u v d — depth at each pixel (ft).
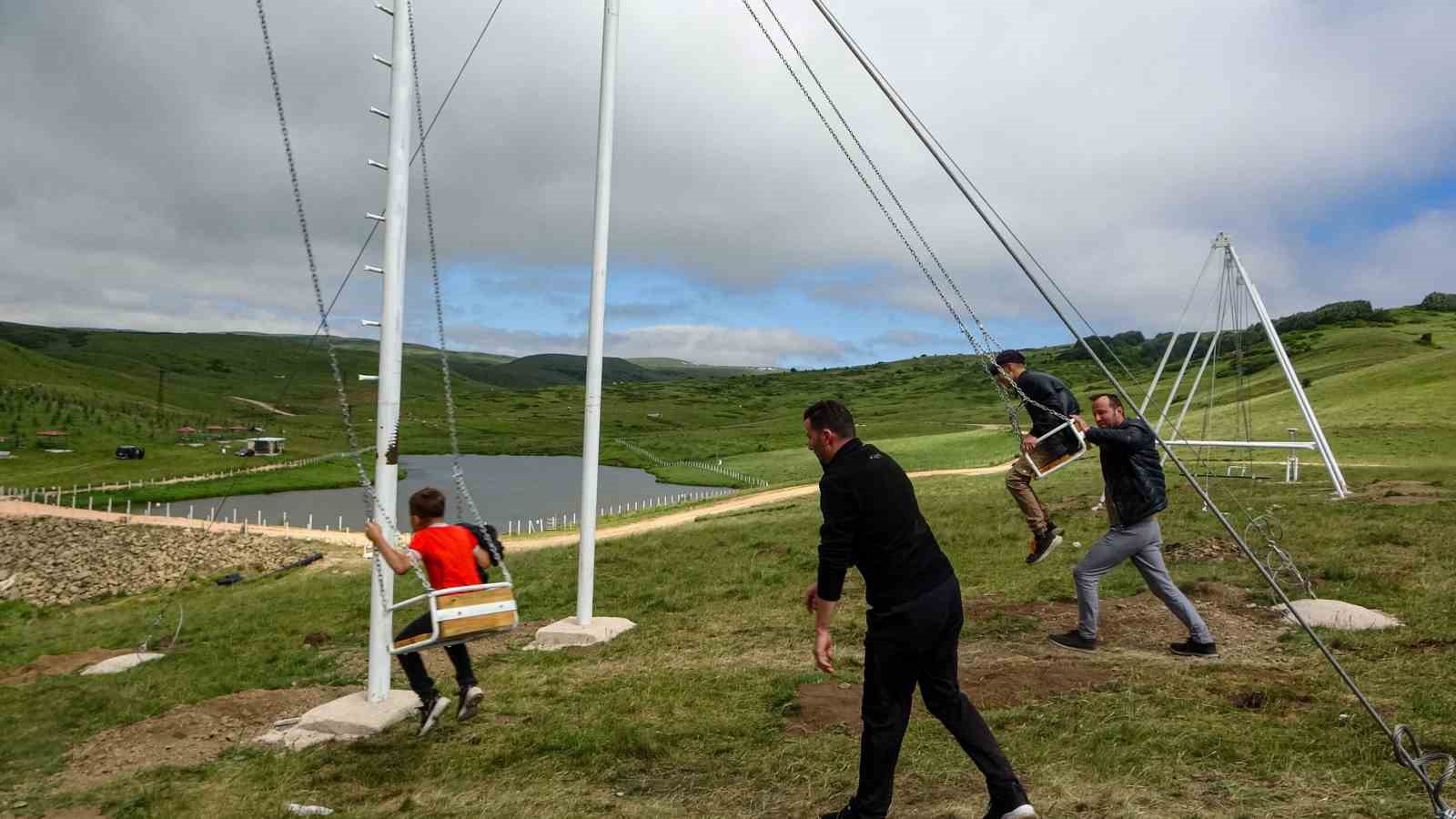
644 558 61.11
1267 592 33.37
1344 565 37.19
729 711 22.48
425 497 20.67
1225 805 14.69
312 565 111.75
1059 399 23.82
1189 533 49.55
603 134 37.86
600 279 37.42
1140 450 25.22
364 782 19.56
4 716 29.68
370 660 25.89
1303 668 23.38
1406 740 17.34
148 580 117.50
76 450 309.83
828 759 18.12
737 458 309.01
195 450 321.11
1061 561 44.34
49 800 20.33
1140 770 16.43
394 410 26.37
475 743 21.61
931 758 17.80
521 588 52.03
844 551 13.80
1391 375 208.85
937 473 156.15
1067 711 20.31
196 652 43.32
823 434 14.39
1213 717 19.43
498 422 512.22
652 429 497.87
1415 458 118.83
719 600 42.80
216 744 24.30
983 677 23.53
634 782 17.92
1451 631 25.77
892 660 13.71
